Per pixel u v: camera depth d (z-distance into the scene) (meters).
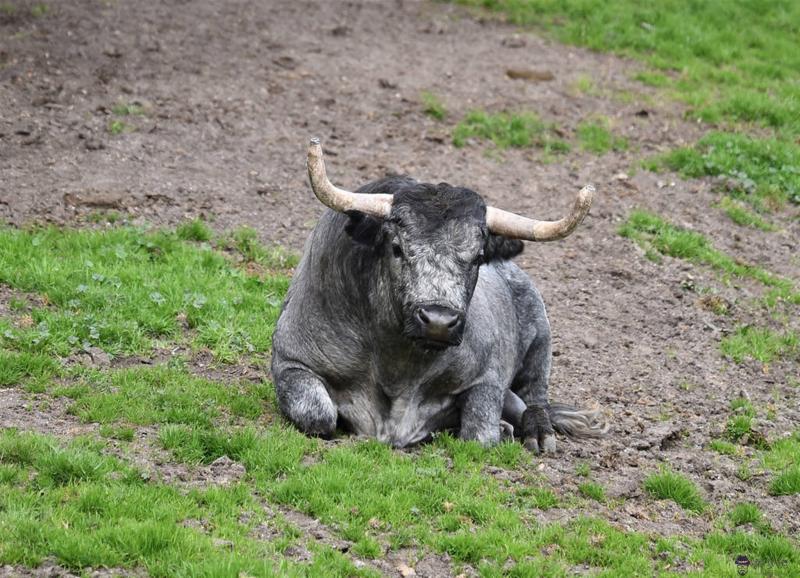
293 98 64.75
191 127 59.41
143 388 35.03
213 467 30.56
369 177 56.94
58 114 58.47
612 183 60.62
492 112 66.62
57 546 25.39
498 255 33.19
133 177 53.31
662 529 31.08
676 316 48.81
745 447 37.75
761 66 79.75
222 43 71.00
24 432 30.73
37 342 37.06
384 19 80.06
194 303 42.06
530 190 58.47
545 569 27.69
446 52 75.50
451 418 35.41
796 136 68.94
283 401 34.19
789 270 55.16
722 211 59.50
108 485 28.58
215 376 37.94
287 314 35.22
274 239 50.16
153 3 75.81
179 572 24.98
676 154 63.59
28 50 65.50
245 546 26.56
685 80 75.94
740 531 31.23
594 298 49.62
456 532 28.69
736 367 45.16
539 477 32.69
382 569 26.97
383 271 32.16
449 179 58.22
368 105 65.38
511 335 37.84
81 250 45.34
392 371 33.59
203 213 51.03
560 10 85.06
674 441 37.94
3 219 47.22
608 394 41.56
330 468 30.78
